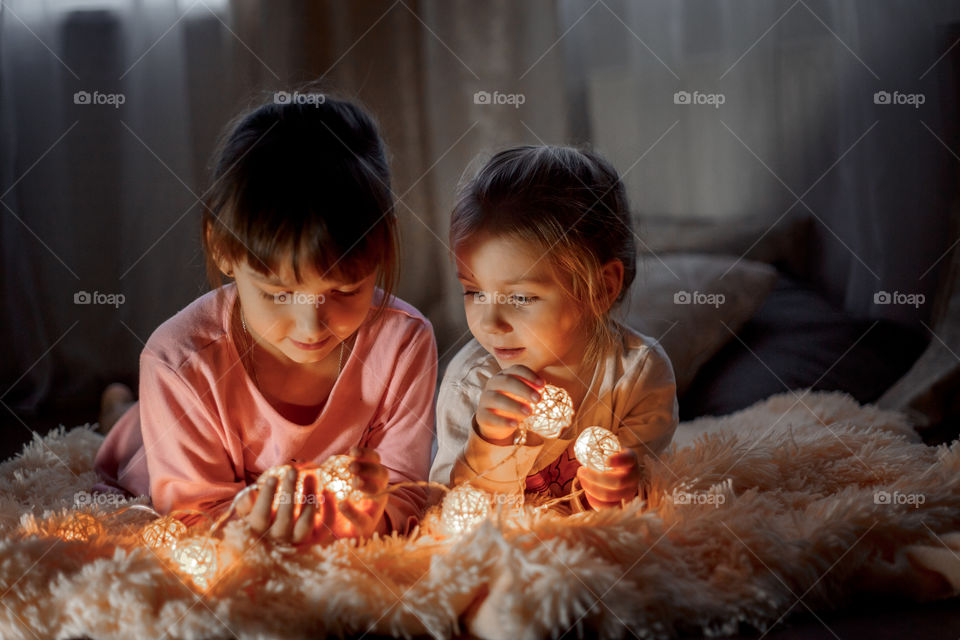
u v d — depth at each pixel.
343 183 0.95
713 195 2.14
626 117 2.20
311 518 0.86
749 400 1.67
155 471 1.07
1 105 2.07
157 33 2.13
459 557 0.82
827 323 1.85
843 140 2.00
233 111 2.14
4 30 2.07
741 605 0.81
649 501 1.02
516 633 0.77
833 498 1.02
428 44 2.22
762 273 1.84
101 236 2.14
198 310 1.10
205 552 0.85
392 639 0.81
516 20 2.19
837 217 2.03
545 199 1.06
